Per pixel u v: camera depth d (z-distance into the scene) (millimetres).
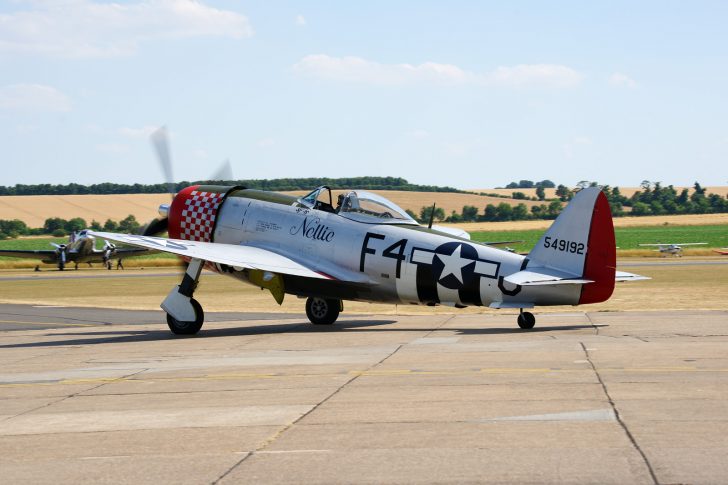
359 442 9367
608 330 21094
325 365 15820
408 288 23047
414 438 9461
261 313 32281
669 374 13352
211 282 56781
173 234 27156
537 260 21516
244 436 9875
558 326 22734
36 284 58656
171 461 8836
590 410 10648
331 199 24938
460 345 18625
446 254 22453
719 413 10281
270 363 16500
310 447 9219
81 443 9836
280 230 25141
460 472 8055
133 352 19641
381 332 22859
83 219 155750
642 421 9930
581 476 7773
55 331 26734
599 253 20859
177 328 23812
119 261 88812
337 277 23719
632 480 7598
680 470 7844
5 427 10953
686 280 46656
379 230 23672
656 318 24375
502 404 11234
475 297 22141
